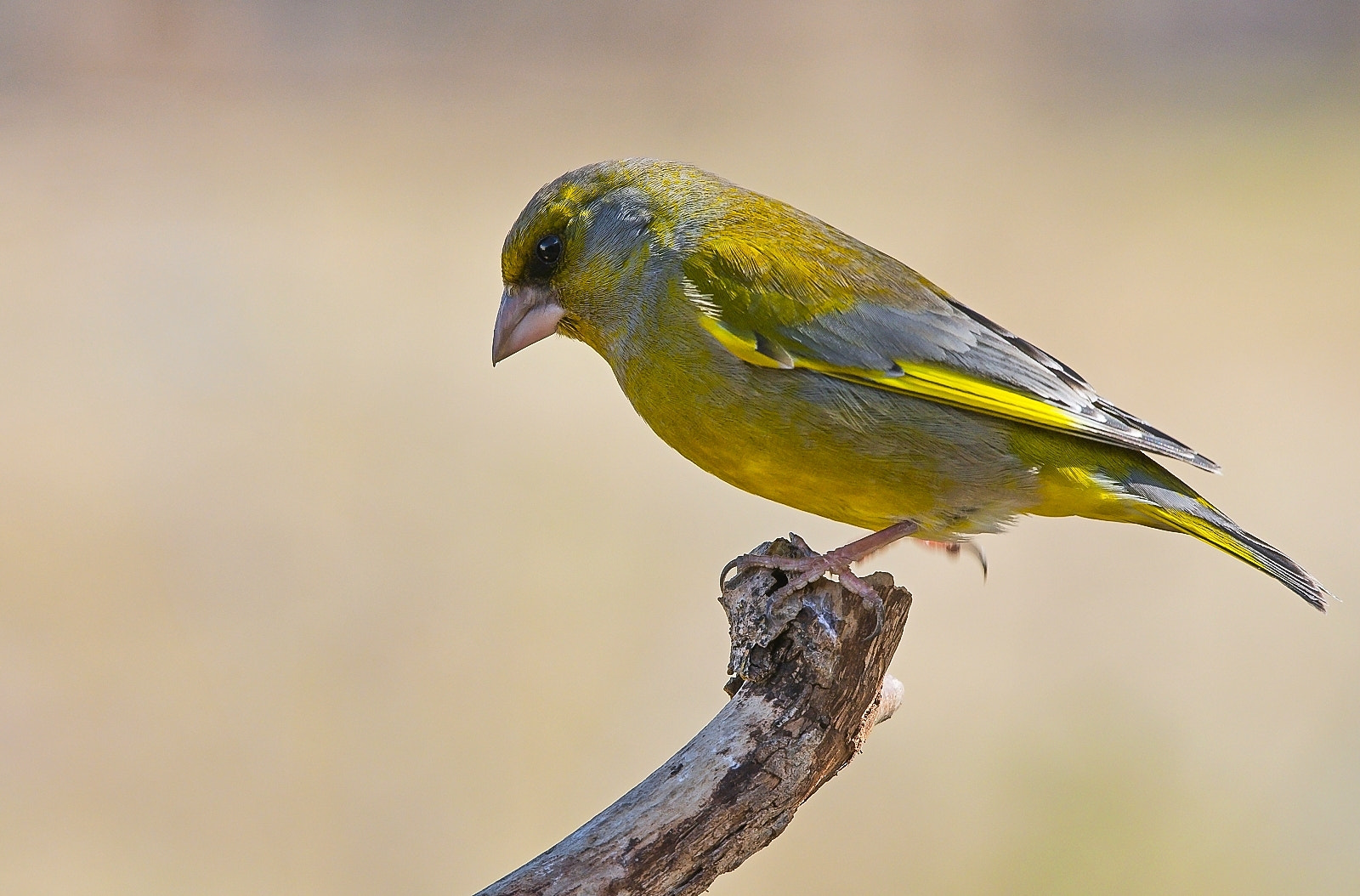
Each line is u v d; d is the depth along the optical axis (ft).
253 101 81.30
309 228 63.82
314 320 56.03
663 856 16.42
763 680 17.57
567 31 91.04
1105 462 21.06
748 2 92.12
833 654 17.46
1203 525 20.81
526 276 22.41
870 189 67.36
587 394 52.42
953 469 20.83
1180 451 20.48
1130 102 80.07
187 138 74.95
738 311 20.88
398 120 77.92
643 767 32.83
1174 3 89.25
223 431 47.70
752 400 20.80
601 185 22.18
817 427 20.72
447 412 50.06
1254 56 88.07
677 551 40.75
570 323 22.59
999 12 91.81
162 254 61.11
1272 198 66.85
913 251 60.03
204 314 56.13
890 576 18.16
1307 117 77.25
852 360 20.72
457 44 91.04
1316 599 20.42
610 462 46.65
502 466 45.93
